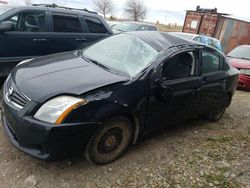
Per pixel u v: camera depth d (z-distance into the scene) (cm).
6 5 507
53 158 258
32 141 254
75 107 252
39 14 510
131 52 348
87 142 270
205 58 395
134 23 1206
